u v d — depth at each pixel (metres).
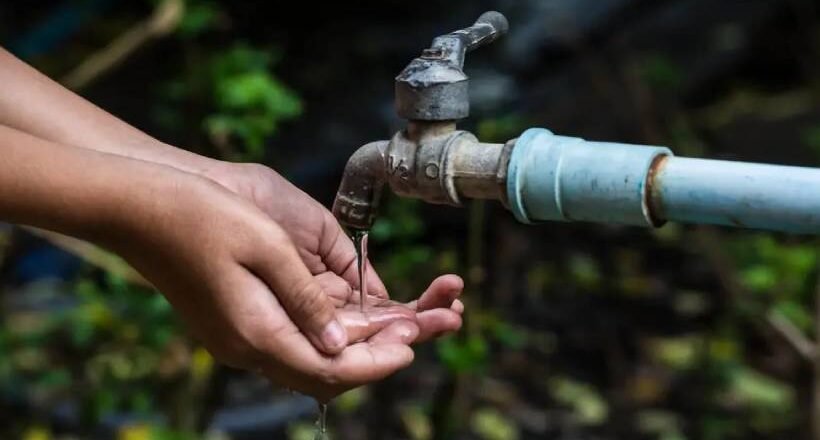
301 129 5.02
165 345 3.21
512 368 4.20
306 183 4.72
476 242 3.41
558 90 4.91
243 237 1.59
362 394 3.92
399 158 1.70
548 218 1.64
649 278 4.70
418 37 5.75
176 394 3.20
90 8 5.52
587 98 4.82
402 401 3.90
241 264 1.60
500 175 1.63
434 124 1.68
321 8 6.11
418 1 5.89
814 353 3.39
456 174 1.66
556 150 1.61
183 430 3.17
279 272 1.60
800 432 3.86
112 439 3.62
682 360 4.23
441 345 3.31
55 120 1.94
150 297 3.14
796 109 5.49
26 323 3.94
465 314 3.29
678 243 4.87
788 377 4.04
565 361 4.25
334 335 1.64
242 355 1.65
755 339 4.20
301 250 1.98
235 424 3.80
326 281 1.97
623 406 4.05
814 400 3.47
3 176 1.56
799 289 3.54
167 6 3.38
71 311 3.69
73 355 3.61
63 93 1.97
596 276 4.65
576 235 4.92
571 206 1.61
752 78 5.70
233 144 3.29
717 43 5.44
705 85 5.39
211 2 3.68
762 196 1.50
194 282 1.62
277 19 5.92
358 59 5.64
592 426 3.96
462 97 1.68
